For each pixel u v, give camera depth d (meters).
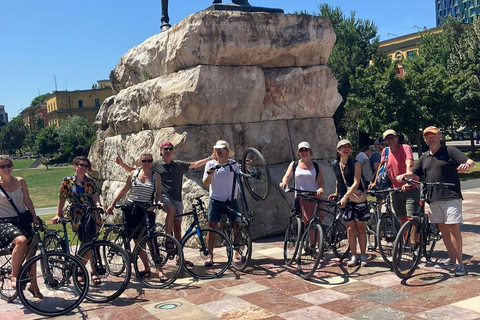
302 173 6.59
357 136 32.16
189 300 5.32
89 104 94.19
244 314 4.77
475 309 4.54
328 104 9.43
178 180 6.93
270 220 8.55
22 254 5.22
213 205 6.80
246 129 8.71
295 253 6.32
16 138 110.75
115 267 5.74
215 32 8.18
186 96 8.02
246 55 8.49
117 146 10.45
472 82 29.58
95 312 5.11
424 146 41.94
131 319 4.83
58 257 5.29
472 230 8.20
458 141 52.19
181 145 8.21
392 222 6.37
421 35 40.19
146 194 6.27
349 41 36.44
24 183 5.74
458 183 5.67
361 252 6.36
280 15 8.76
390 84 24.20
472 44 31.56
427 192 5.78
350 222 6.29
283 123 9.09
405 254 5.70
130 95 9.91
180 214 6.61
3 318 5.08
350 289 5.38
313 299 5.11
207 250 6.57
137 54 10.07
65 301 5.39
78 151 72.12
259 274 6.23
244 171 7.68
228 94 8.34
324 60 9.38
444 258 6.48
